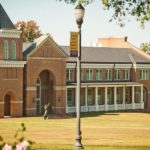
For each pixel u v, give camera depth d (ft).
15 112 218.38
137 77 288.71
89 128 162.30
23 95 225.15
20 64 218.59
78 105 71.82
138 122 197.98
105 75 275.59
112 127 169.07
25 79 224.74
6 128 155.33
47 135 132.67
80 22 69.21
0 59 211.20
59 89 239.30
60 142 107.65
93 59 270.67
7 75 215.10
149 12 82.43
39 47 228.02
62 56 238.89
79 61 69.82
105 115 234.17
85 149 81.97
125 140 118.32
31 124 175.52
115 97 272.72
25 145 32.96
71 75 256.93
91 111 258.98
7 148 32.73
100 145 93.91
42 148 84.23
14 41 216.74
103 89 270.67
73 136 129.49
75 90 254.88
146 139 123.34
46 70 238.27
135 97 288.10
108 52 286.05
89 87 263.49
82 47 278.05
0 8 216.74
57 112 238.48
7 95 218.79
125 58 288.71
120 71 283.18
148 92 294.66
